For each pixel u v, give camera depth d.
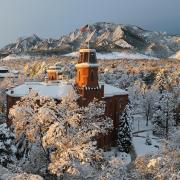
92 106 41.88
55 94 86.56
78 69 85.06
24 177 31.12
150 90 132.12
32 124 36.56
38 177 31.00
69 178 35.69
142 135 105.44
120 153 85.06
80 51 85.31
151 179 36.09
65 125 36.78
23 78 152.50
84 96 83.00
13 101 90.94
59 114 37.59
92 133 36.78
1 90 116.06
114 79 187.50
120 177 34.66
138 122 118.06
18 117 36.62
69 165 32.97
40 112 35.34
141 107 133.25
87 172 35.53
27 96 38.16
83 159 33.22
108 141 86.62
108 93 90.88
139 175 36.34
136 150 87.75
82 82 84.19
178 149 38.41
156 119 105.44
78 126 37.75
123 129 85.69
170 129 100.19
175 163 35.66
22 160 38.31
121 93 93.69
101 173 34.62
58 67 124.19
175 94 126.19
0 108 114.44
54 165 32.97
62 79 113.31
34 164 37.78
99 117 45.81
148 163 35.16
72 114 37.38
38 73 173.12
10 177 31.28
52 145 36.03
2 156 38.72
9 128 43.84
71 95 39.12
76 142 35.34
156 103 113.44
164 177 34.44
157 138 101.81
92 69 83.56
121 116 86.69
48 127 36.78
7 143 39.78
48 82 98.19
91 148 34.16
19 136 37.47
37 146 37.91
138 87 145.00
